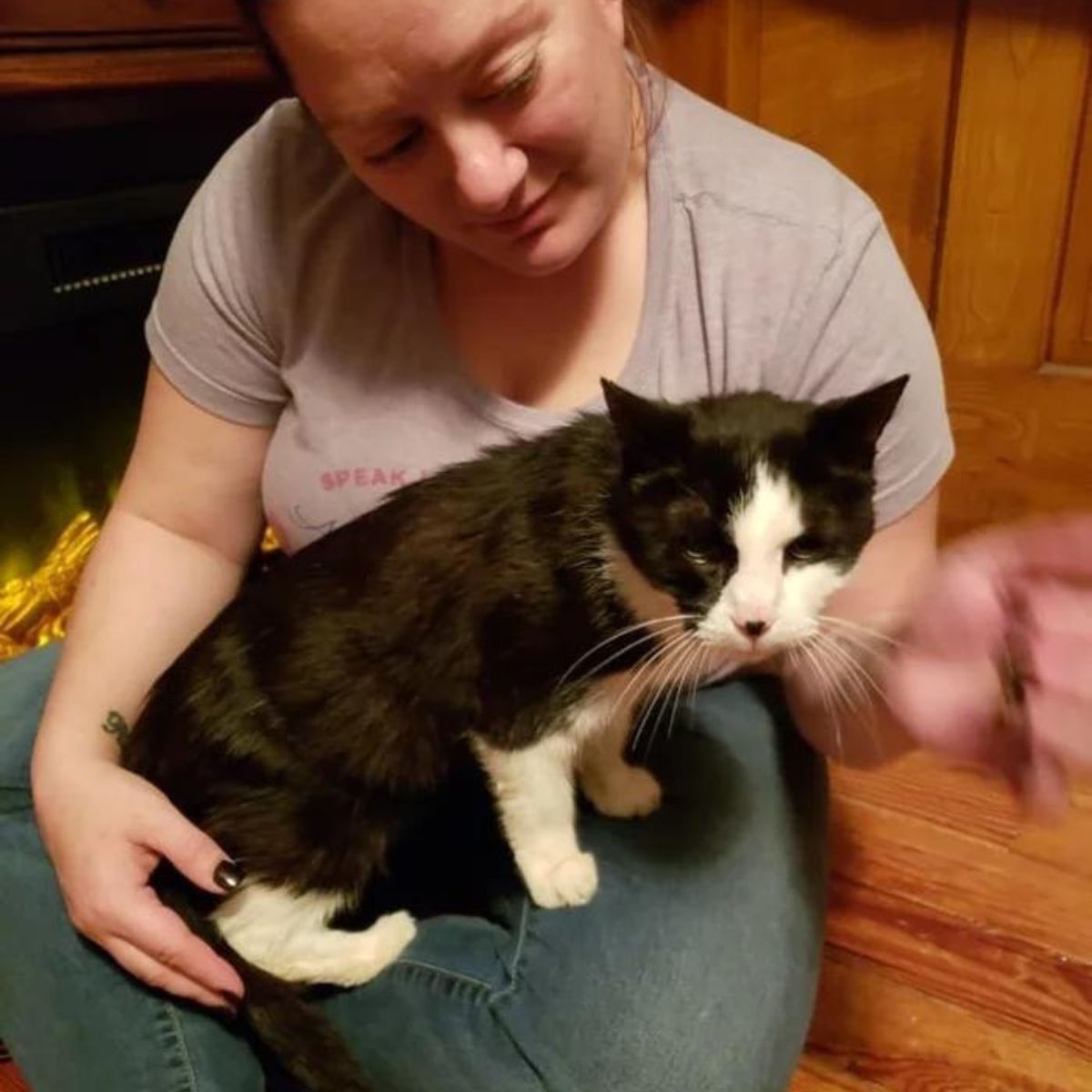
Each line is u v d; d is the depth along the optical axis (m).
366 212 1.08
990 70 1.68
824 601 0.93
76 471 1.93
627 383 1.05
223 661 1.04
